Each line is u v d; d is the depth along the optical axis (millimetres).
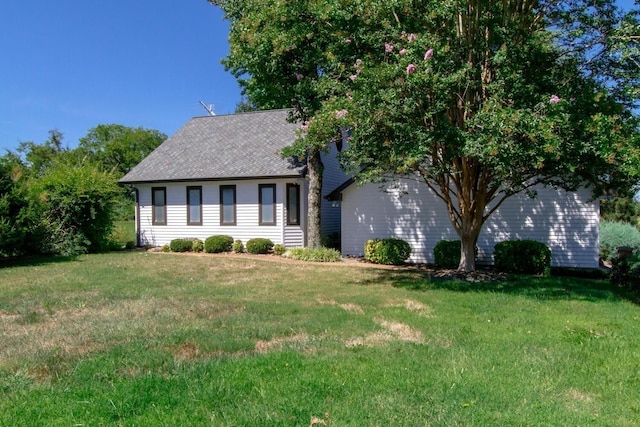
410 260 15914
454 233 15461
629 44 9039
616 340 5926
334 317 7121
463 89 9938
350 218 16719
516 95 9062
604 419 3629
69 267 13531
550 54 9859
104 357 5008
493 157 8328
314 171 16469
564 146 8422
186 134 22469
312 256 15625
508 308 7891
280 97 15203
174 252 18875
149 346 5430
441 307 7973
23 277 11516
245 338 5812
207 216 19453
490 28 10102
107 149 46500
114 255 17188
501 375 4574
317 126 11039
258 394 3996
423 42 9047
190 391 4039
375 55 10359
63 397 3934
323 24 11938
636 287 9672
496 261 13766
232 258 16344
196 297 8844
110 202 18703
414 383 4281
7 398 3943
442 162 10164
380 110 8906
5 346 5469
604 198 13891
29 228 15297
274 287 10273
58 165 19578
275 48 12969
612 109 8672
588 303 8367
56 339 5746
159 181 19625
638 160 7500
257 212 18656
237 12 15289
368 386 4191
